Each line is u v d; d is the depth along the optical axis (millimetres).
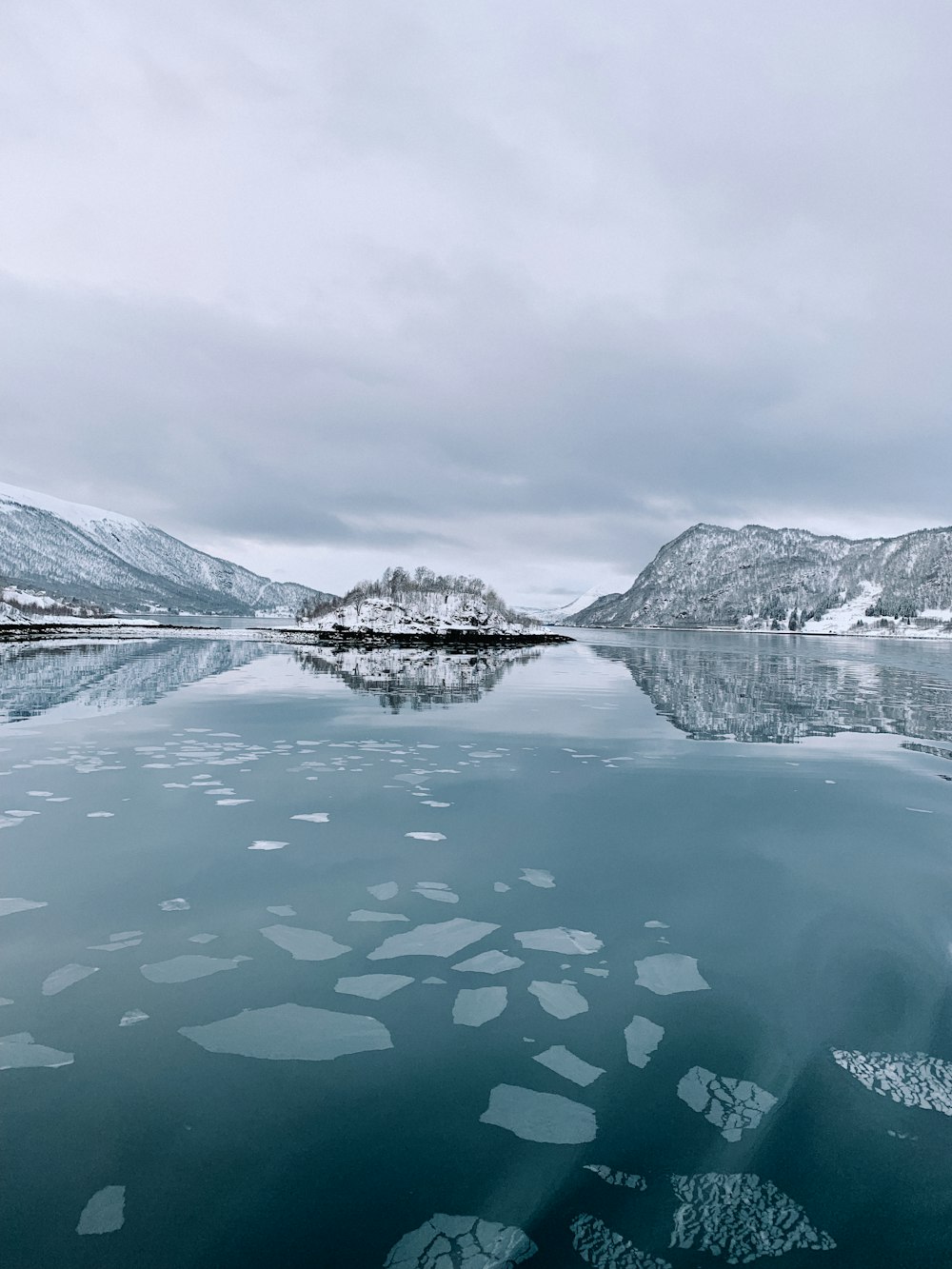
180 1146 2902
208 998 4039
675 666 36844
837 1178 2773
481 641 76812
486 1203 2631
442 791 8852
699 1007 4008
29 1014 3834
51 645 45344
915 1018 3914
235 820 7516
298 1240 2459
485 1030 3768
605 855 6570
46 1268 2316
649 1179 2770
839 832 7332
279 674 26875
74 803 8102
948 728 15188
